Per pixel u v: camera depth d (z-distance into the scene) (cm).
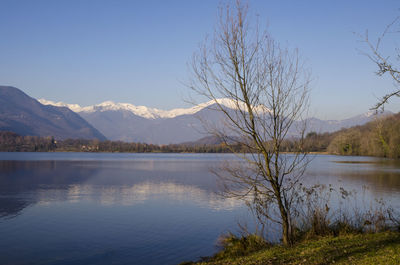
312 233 1476
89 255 1717
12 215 2677
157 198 3472
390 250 1102
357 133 12169
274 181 1188
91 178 5844
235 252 1550
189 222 2356
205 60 1111
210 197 3416
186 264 1493
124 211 2798
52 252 1772
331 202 2670
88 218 2548
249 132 1116
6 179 5638
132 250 1781
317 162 10425
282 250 1243
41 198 3534
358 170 6838
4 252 1773
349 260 1043
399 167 7719
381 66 1077
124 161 13162
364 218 1727
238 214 2498
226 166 1341
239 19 1090
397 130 5284
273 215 2139
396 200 2939
